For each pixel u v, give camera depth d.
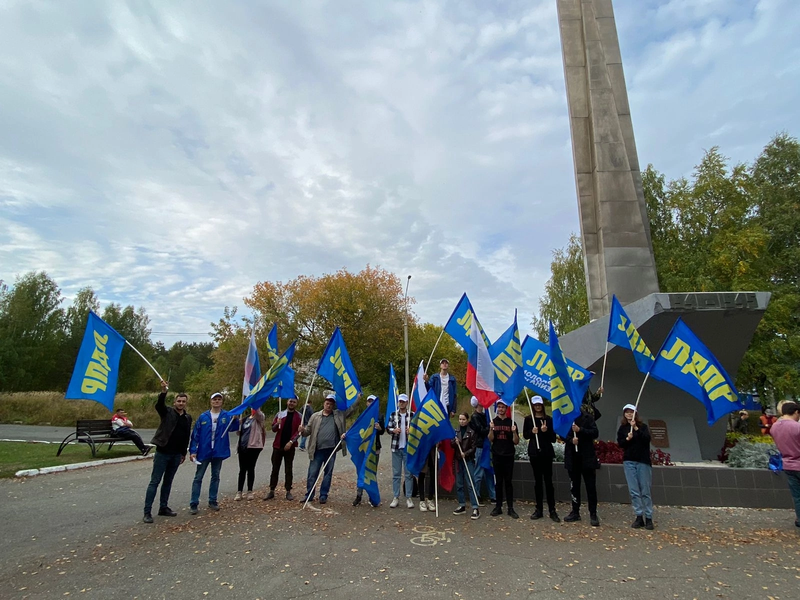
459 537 6.88
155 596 4.79
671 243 24.64
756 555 6.24
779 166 27.95
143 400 32.44
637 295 15.17
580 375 8.91
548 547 6.47
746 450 10.57
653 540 6.88
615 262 15.45
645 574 5.51
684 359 8.53
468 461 8.45
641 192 15.96
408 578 5.29
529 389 9.55
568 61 17.75
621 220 15.73
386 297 38.91
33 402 33.03
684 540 6.90
